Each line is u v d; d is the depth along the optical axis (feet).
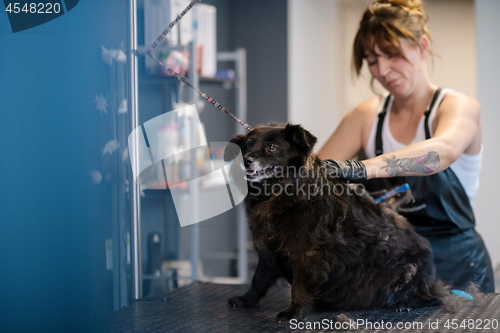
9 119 3.88
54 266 3.98
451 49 23.21
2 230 3.91
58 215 3.97
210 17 11.82
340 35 20.44
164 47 9.12
